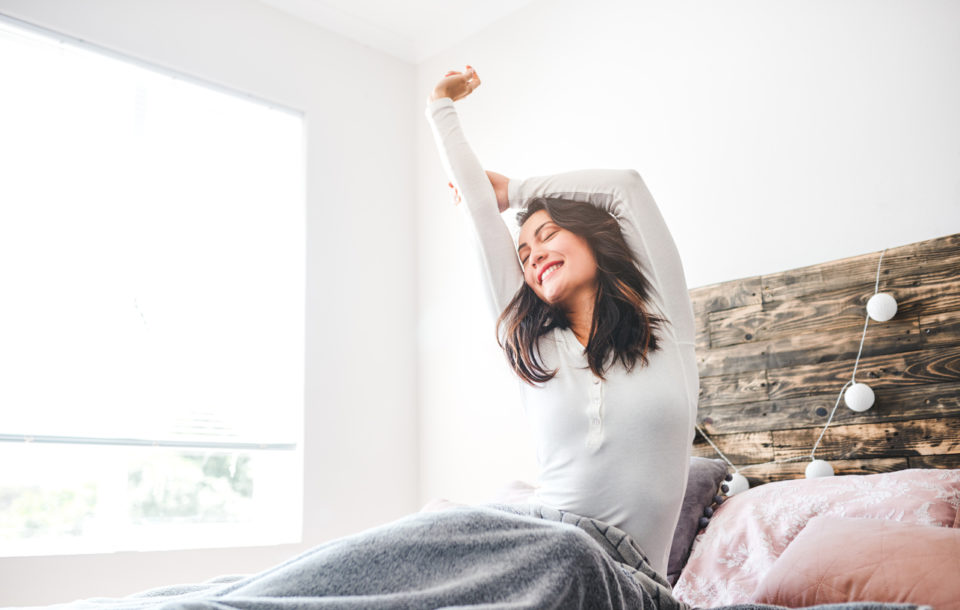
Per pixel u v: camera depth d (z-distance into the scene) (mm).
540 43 3281
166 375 2922
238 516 3072
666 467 1028
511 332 1163
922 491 1638
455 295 3445
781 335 2326
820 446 2203
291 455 3203
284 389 3225
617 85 2977
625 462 1030
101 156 2898
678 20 2820
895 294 2127
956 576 1223
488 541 898
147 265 2945
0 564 2373
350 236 3451
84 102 2891
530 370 1131
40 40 2793
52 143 2791
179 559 2742
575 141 3084
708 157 2660
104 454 2742
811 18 2471
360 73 3637
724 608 1061
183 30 3100
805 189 2406
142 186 2982
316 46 3506
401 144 3729
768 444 2303
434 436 3420
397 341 3518
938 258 2064
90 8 2871
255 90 3270
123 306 2859
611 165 2947
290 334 3281
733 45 2652
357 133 3570
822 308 2258
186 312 3016
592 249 1120
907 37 2256
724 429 2400
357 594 875
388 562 896
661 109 2820
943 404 2004
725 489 2078
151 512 2834
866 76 2324
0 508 2514
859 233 2273
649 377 1048
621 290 1090
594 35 3086
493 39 3477
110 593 2570
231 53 3225
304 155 3385
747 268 2504
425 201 3676
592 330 1092
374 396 3391
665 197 2756
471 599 842
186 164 3115
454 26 3605
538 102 3246
